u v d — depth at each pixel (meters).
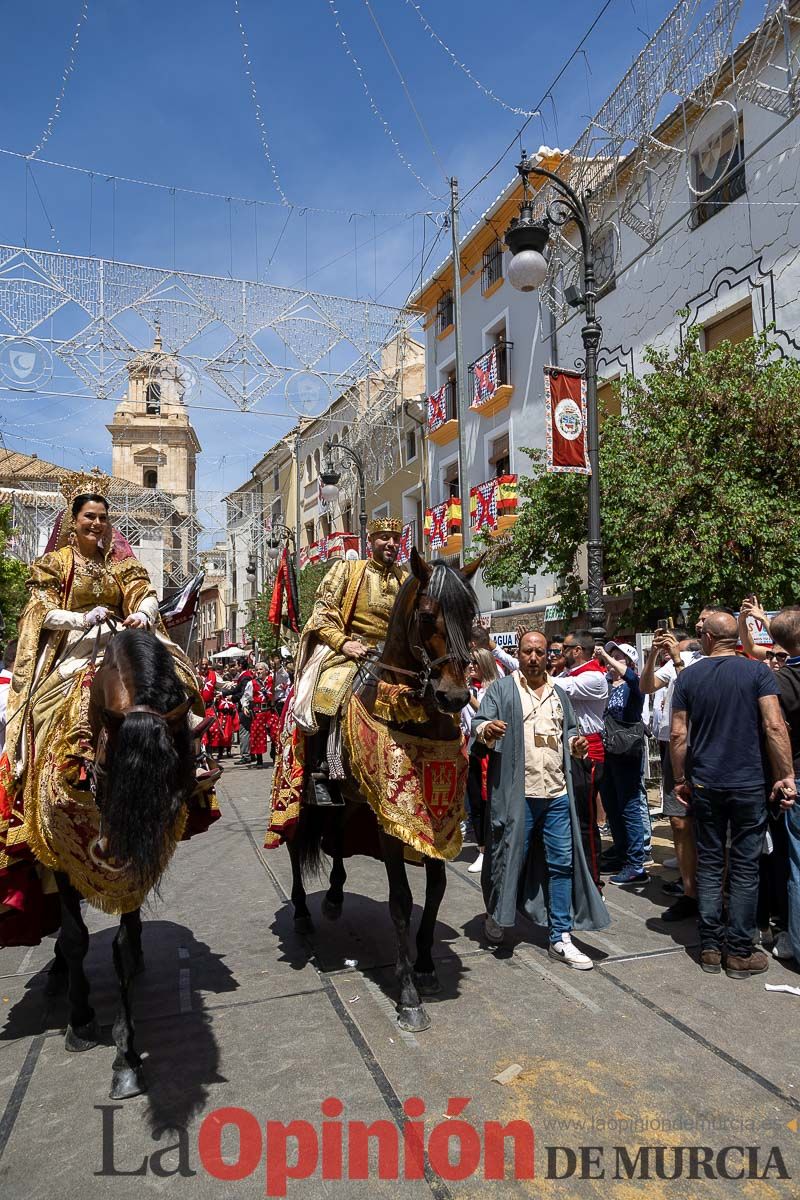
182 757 3.00
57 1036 3.80
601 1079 3.25
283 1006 4.02
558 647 7.59
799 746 4.51
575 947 4.52
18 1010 4.14
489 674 6.62
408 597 3.86
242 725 16.31
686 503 9.38
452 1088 3.21
